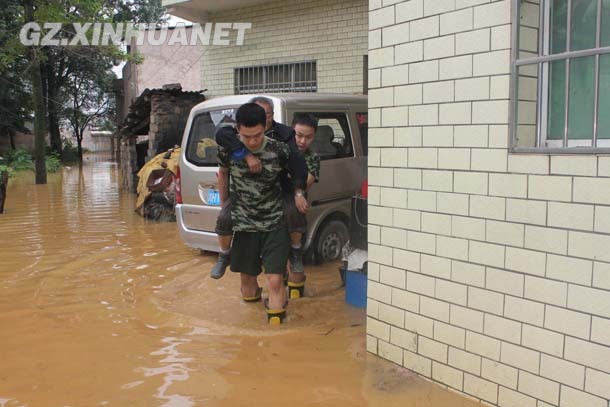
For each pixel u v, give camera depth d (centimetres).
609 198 262
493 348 315
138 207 1057
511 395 307
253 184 444
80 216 1059
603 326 267
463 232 326
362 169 677
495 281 311
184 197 670
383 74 366
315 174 506
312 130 496
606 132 286
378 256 381
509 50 298
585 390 275
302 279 532
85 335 451
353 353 404
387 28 361
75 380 371
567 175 277
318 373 375
